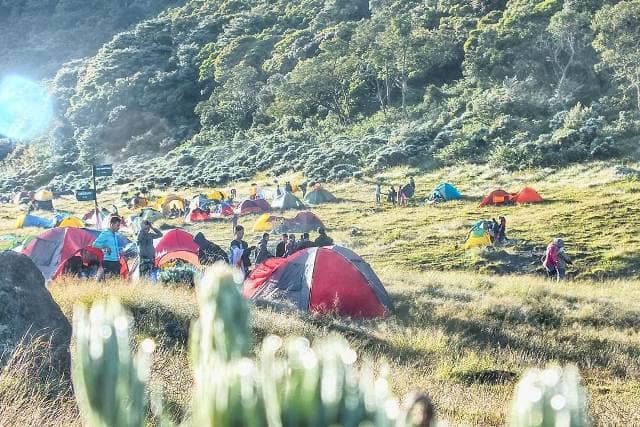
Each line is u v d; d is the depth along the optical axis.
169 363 10.56
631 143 64.19
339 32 120.50
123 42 142.38
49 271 23.69
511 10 101.50
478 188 60.72
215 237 47.44
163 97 121.94
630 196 50.47
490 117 78.38
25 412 7.16
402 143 75.44
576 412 0.67
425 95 94.75
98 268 19.09
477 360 15.52
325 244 25.36
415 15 115.75
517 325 20.23
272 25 140.25
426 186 64.00
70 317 12.34
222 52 128.88
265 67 122.12
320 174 73.81
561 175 61.19
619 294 26.38
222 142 103.50
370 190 65.62
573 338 19.05
